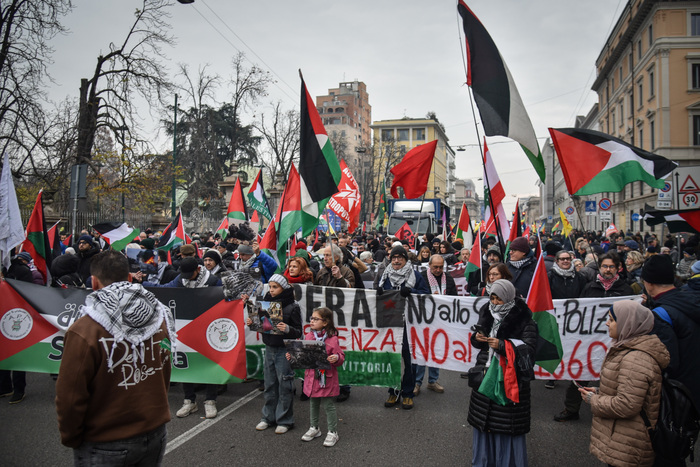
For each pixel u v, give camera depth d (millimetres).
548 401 6629
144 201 24219
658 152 35875
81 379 2648
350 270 7152
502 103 5422
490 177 6969
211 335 6008
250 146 49375
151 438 2916
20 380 6289
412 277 6410
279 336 5406
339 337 6348
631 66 42688
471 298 6066
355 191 13297
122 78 23859
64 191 21984
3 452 4828
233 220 11734
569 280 6656
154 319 2975
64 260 7211
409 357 6227
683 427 3184
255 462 4648
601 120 55906
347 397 6598
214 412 5859
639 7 38312
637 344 3234
